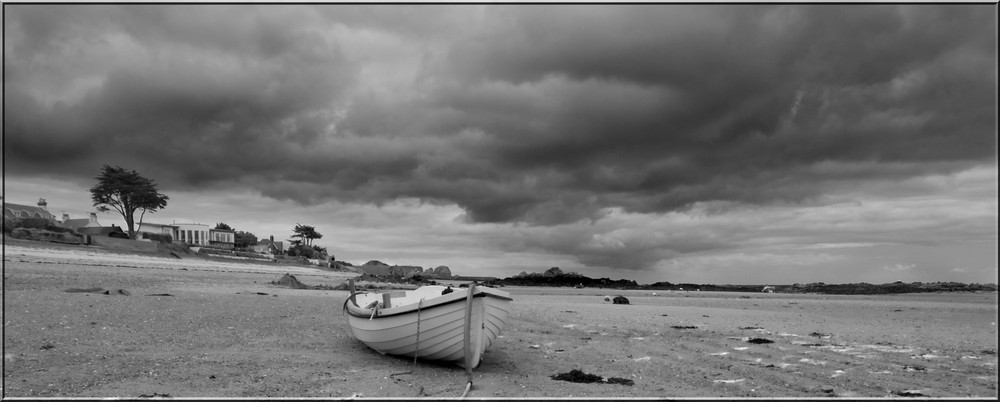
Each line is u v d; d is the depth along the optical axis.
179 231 89.38
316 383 10.88
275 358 12.89
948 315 30.23
